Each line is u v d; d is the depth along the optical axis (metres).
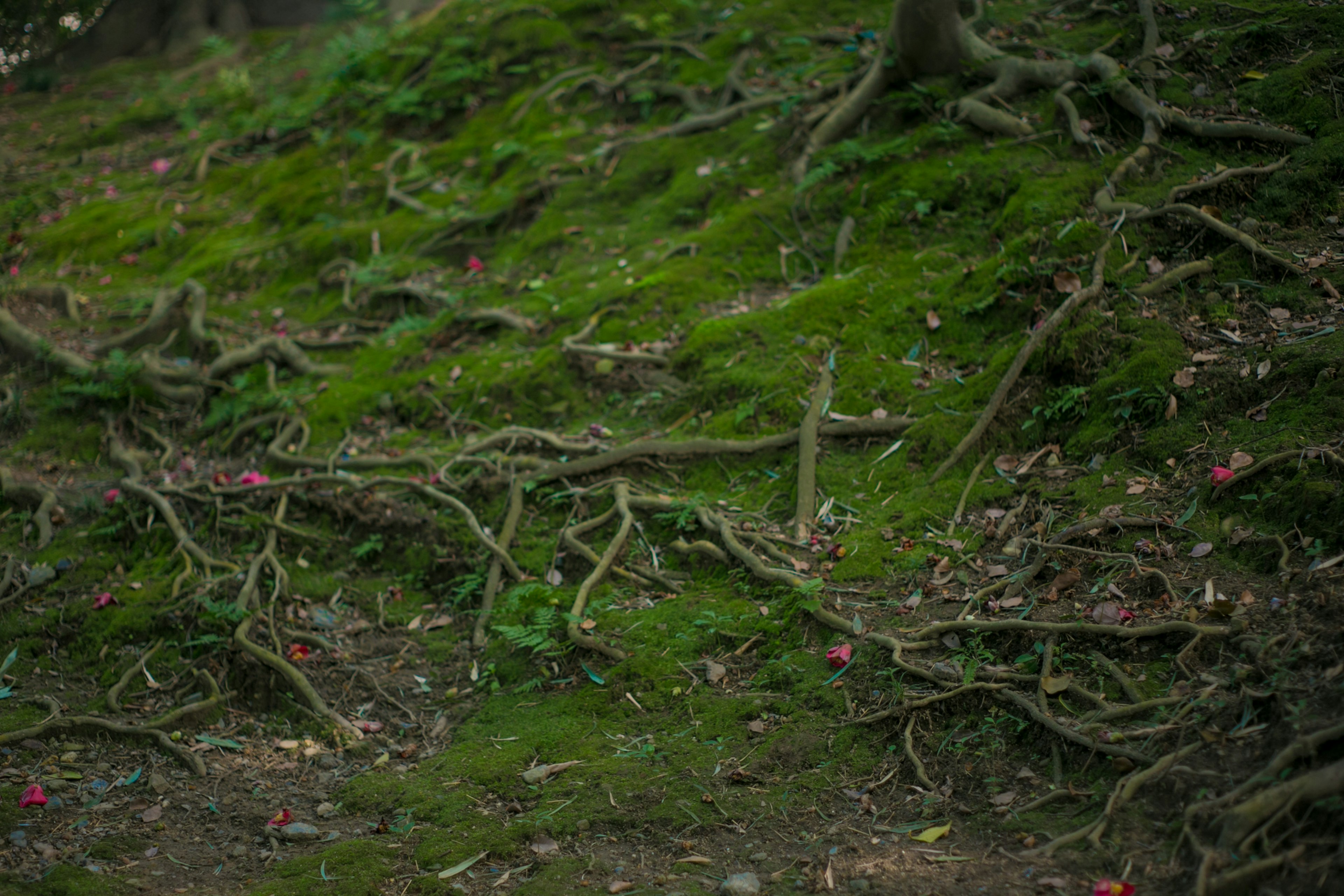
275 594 4.63
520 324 6.14
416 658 4.44
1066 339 4.55
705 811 3.24
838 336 5.34
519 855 3.18
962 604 3.82
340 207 8.15
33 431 6.14
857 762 3.34
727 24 8.35
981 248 5.50
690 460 5.02
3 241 8.50
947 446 4.56
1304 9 5.78
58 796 3.67
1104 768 2.98
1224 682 3.03
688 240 6.36
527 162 7.68
